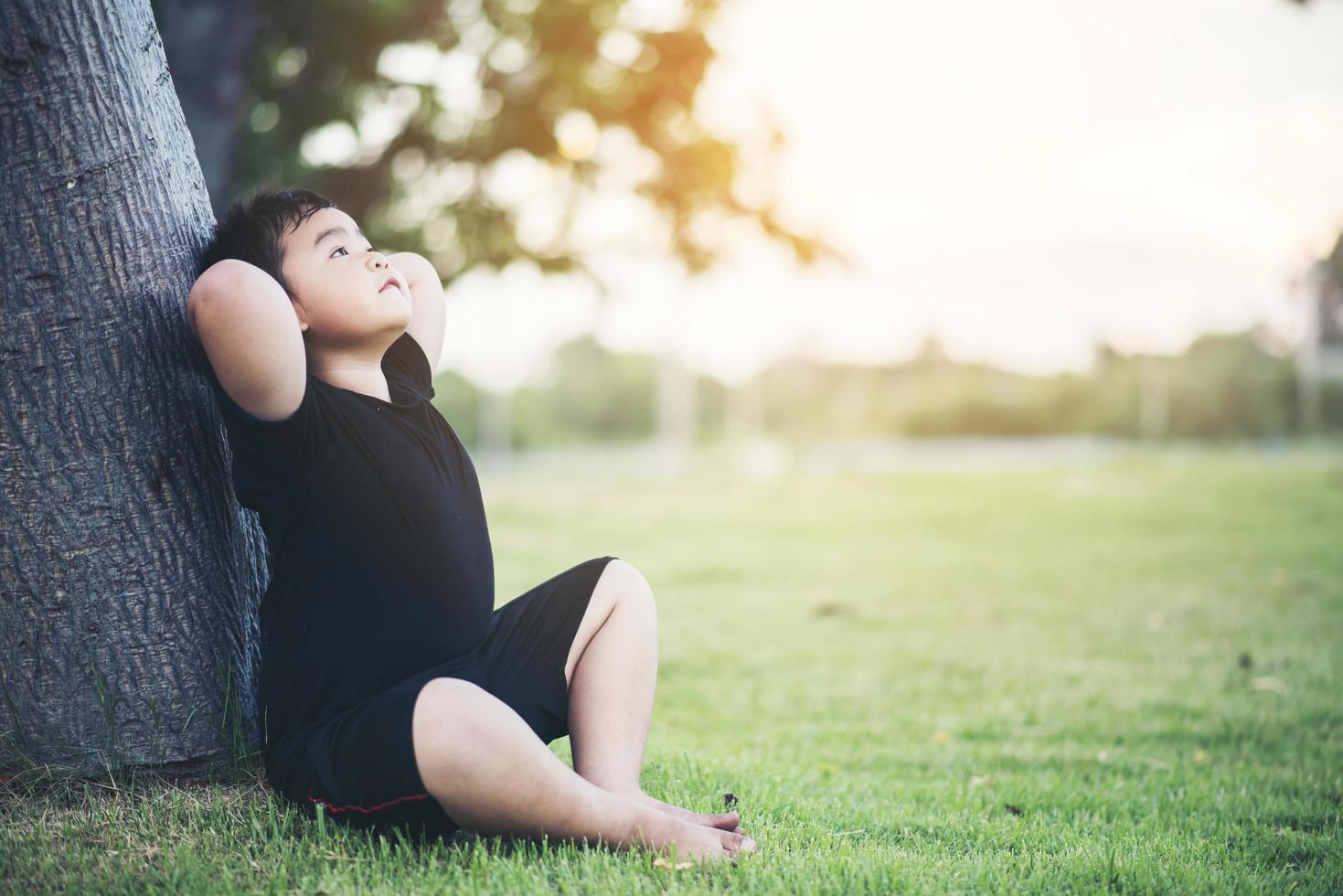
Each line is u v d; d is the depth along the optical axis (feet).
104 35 7.97
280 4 26.71
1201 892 7.51
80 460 7.99
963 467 85.15
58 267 7.86
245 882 6.79
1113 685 16.52
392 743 6.79
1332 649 18.35
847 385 164.14
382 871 6.98
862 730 14.20
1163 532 36.76
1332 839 9.27
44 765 8.14
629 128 31.35
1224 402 144.25
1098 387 148.97
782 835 8.33
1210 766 12.13
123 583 8.13
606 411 189.16
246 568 8.89
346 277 7.75
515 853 7.11
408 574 7.52
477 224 32.83
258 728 8.64
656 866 6.93
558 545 35.65
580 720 7.89
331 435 7.47
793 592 26.99
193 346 8.40
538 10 28.96
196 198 8.84
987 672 17.70
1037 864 7.94
